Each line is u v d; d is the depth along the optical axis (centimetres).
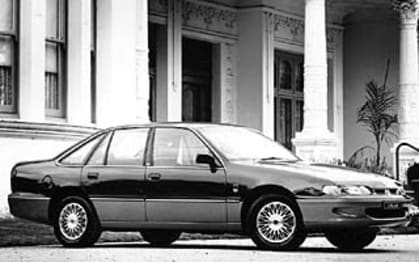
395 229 1891
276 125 3353
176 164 1400
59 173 1459
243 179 1353
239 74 3198
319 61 2528
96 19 2275
